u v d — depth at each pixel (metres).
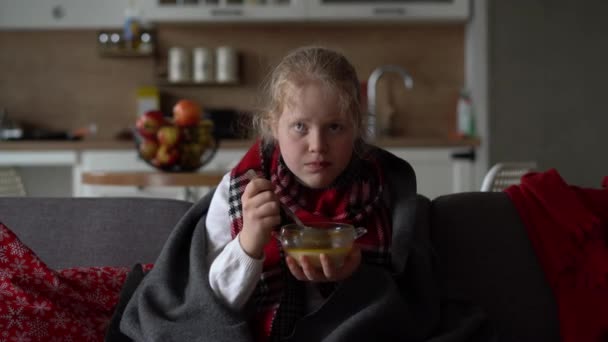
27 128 4.40
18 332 1.23
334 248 1.05
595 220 1.42
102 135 4.42
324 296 1.24
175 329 1.15
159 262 1.26
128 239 1.51
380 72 4.28
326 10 4.09
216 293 1.16
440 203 1.50
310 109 1.14
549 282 1.41
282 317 1.21
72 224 1.53
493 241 1.44
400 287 1.26
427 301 1.24
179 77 4.25
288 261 1.11
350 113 1.17
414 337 1.20
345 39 4.42
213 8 4.08
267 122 1.31
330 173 1.17
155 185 2.35
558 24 3.80
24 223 1.53
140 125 2.43
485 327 1.27
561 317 1.38
